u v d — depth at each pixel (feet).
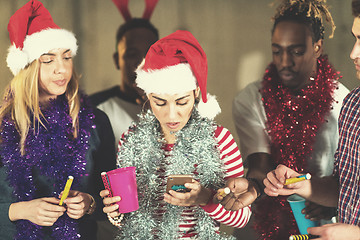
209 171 5.86
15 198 6.04
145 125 6.16
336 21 11.21
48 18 6.28
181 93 5.57
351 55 5.27
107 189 5.70
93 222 6.53
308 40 7.83
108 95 10.64
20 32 6.02
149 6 11.08
